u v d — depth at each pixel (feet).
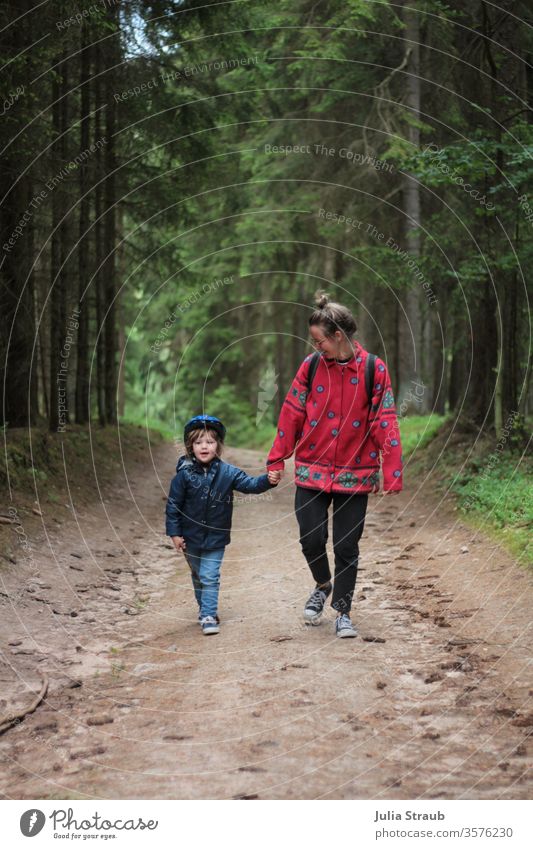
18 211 27.91
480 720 10.55
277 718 10.75
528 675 11.96
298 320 82.17
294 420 14.43
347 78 44.06
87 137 33.37
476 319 33.68
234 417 92.53
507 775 9.14
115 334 51.01
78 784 9.25
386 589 18.01
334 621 15.53
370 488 14.23
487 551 19.95
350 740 10.05
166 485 37.88
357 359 13.99
